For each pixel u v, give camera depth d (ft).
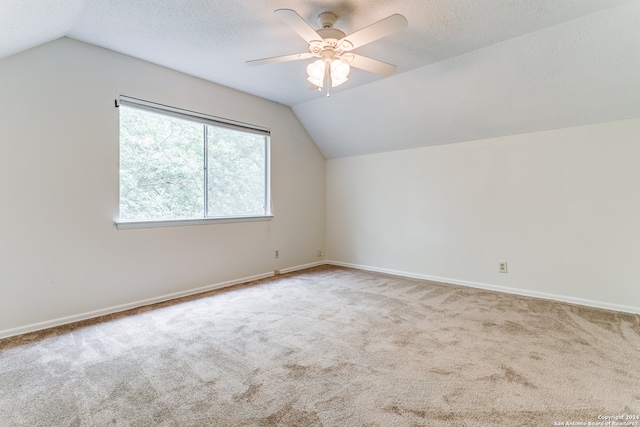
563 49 7.77
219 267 11.50
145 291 9.55
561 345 6.68
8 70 7.25
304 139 14.88
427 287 11.46
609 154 8.99
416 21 7.20
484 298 10.10
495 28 7.47
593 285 9.32
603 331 7.40
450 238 12.15
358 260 15.05
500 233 10.96
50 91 7.83
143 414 4.56
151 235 9.70
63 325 7.95
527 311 8.83
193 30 7.73
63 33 7.75
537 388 5.14
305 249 15.08
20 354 6.40
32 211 7.61
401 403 4.79
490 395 4.96
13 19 5.70
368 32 5.97
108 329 7.68
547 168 9.99
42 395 5.02
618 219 8.91
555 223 9.91
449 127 11.42
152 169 9.86
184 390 5.15
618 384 5.22
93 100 8.52
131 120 9.38
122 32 7.84
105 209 8.76
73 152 8.20
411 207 13.20
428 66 9.55
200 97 10.75
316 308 9.14
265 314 8.68
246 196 12.56
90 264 8.52
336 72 6.90
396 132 12.67
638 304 8.67
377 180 14.24
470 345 6.71
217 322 8.10
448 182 12.13
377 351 6.47
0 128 7.16
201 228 10.96
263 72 10.20
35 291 7.67
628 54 7.39
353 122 13.17
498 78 9.12
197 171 10.97
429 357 6.21
